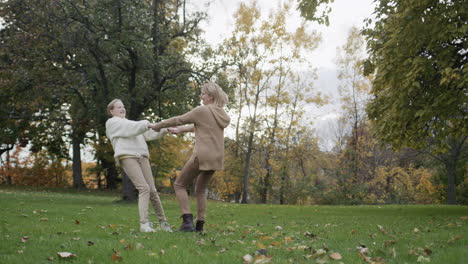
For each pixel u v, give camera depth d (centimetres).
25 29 1648
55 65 1711
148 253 326
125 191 1638
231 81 1805
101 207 1144
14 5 1594
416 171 2834
